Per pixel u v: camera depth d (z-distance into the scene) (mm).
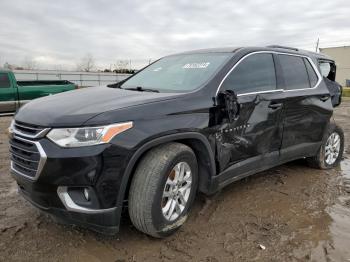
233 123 3582
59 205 2738
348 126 10500
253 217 3629
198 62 4027
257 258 2875
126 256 2850
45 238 3062
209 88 3457
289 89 4426
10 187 4246
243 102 3674
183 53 4594
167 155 2953
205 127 3268
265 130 4016
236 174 3777
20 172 2920
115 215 2779
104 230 2803
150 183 2846
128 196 2928
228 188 4438
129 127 2764
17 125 2967
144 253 2896
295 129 4527
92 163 2615
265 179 4855
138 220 2914
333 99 8906
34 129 2773
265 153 4113
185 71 3936
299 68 4781
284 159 4496
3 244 2945
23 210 3594
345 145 7555
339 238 3252
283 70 4438
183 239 3137
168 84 3789
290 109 4359
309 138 4871
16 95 10984
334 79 9375
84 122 2652
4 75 10742
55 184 2664
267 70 4199
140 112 2869
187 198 3266
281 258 2885
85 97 3287
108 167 2668
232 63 3781
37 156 2709
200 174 3490
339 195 4371
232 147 3621
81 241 3041
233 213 3703
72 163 2611
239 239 3168
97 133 2643
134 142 2752
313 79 4988
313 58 5227
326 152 5391
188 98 3248
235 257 2881
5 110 10773
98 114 2723
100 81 40906
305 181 4836
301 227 3449
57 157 2613
